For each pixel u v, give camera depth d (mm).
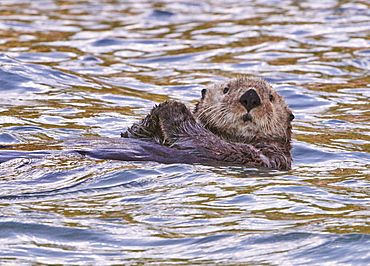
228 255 9984
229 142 16234
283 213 11906
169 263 9680
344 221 11453
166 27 39812
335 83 28047
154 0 50344
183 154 15609
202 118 17641
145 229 10977
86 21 41562
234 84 17406
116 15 44125
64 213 11609
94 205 12133
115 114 22484
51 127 20266
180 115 16344
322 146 19469
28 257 9812
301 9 45656
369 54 32812
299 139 20312
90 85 26641
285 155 16984
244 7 47000
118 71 29547
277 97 17766
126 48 34094
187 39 36344
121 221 11312
